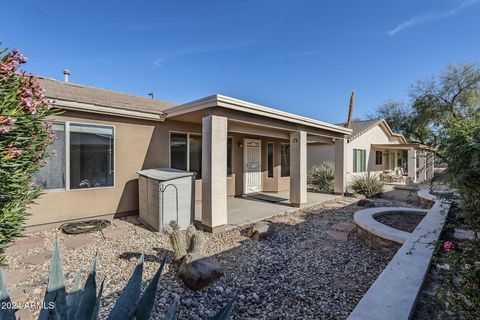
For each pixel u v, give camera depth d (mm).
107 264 3762
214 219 5402
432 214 4887
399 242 3891
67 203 5750
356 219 5102
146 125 7078
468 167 1915
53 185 5578
